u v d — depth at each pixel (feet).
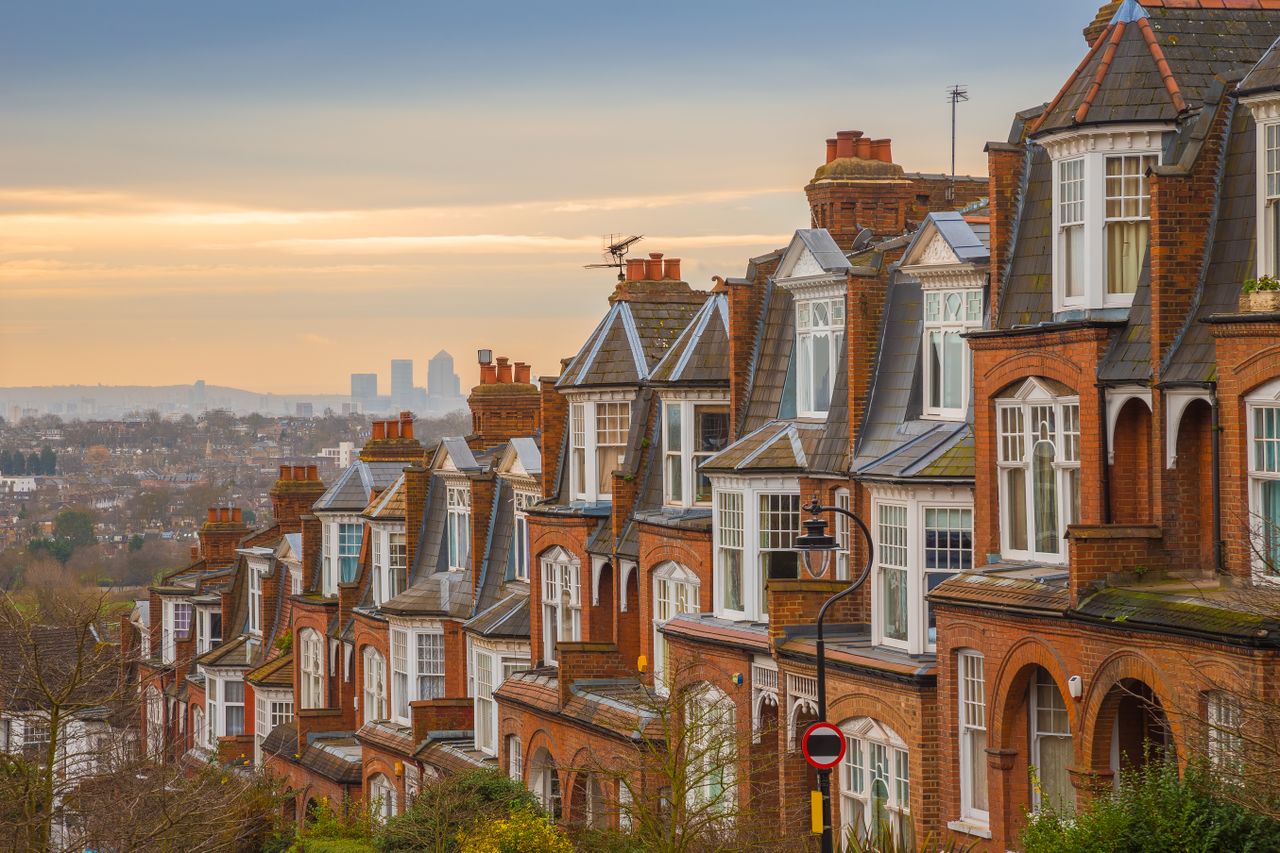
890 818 133.69
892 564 138.82
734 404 167.63
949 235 139.33
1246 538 104.12
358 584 251.19
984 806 124.77
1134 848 97.71
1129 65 122.01
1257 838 93.97
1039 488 125.59
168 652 337.31
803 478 153.07
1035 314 127.54
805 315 159.53
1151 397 115.03
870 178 180.45
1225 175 115.24
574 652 177.27
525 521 212.43
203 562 354.13
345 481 263.90
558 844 159.43
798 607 145.28
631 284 201.05
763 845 134.31
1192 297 114.62
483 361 259.60
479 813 170.40
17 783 162.50
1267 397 105.19
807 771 143.84
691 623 161.48
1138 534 112.78
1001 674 119.85
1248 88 109.70
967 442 135.13
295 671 268.00
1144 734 112.78
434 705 212.84
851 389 147.33
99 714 221.46
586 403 189.57
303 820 237.45
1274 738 91.61
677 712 147.84
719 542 160.66
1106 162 121.49
